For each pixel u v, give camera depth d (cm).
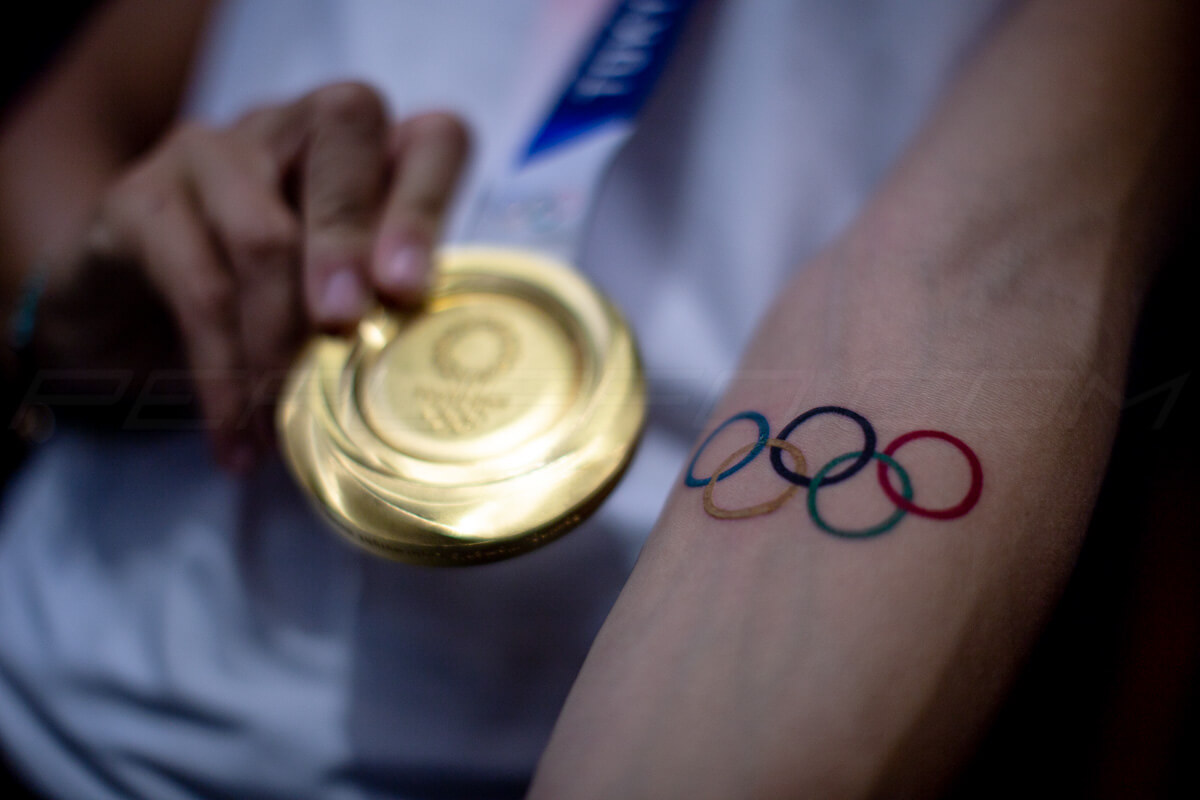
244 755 68
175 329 85
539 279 63
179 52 125
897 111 71
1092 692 53
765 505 42
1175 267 56
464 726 63
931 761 36
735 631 38
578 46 81
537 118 78
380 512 50
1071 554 41
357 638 67
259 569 71
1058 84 57
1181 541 55
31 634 79
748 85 74
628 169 74
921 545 39
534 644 63
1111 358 46
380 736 64
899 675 36
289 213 72
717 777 35
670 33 77
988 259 50
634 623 41
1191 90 57
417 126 74
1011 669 38
